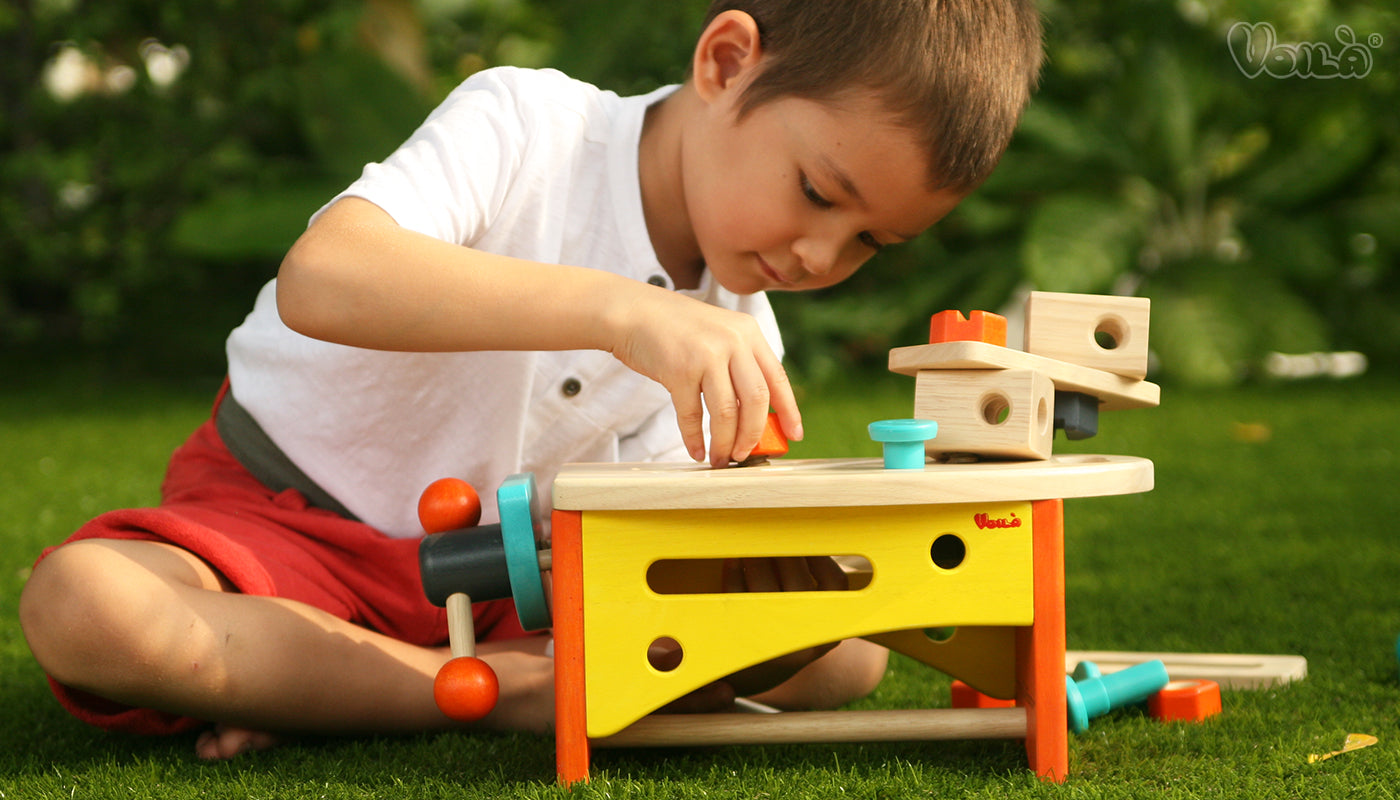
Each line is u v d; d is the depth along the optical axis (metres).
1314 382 4.62
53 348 5.62
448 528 0.95
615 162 1.16
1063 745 0.87
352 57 4.68
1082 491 0.86
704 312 0.90
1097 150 5.17
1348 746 0.96
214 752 0.99
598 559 0.84
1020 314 5.26
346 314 0.91
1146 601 1.57
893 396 4.37
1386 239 5.07
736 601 0.85
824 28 0.96
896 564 0.85
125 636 0.89
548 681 1.08
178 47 5.30
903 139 0.95
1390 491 2.37
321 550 1.15
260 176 5.02
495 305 0.90
